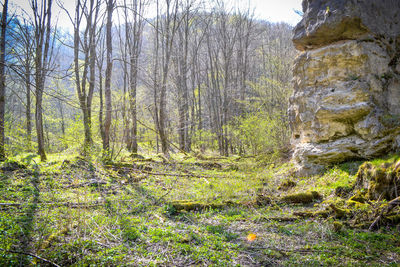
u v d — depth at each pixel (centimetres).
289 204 805
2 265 394
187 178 1235
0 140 1172
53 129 2830
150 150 2362
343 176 886
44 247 454
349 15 920
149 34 3403
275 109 2130
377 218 594
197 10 2497
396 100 932
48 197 752
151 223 638
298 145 1134
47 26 1378
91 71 1487
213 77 3027
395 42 971
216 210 772
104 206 737
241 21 2905
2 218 543
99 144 1545
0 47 1064
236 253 490
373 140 878
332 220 629
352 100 934
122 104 1559
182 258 464
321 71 1040
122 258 449
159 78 2469
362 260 461
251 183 1063
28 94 1605
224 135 2516
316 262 450
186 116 2720
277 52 2969
